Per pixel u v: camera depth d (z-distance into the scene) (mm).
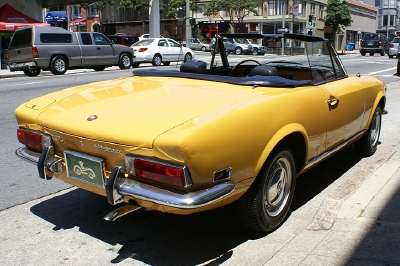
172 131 2607
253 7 43781
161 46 22484
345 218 3486
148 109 3027
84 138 2895
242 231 3441
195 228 3514
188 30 29359
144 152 2635
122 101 3252
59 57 17562
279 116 3133
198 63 4359
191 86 3545
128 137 2689
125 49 20406
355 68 19516
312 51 4176
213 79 3674
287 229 3457
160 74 4035
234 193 2855
